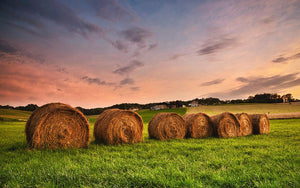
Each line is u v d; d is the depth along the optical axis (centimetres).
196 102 10312
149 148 732
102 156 588
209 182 357
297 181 353
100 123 929
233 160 512
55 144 733
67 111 759
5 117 4516
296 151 641
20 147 744
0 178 388
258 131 1299
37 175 392
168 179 362
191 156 582
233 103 9825
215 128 1167
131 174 378
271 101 9369
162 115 1073
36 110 793
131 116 922
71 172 401
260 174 393
